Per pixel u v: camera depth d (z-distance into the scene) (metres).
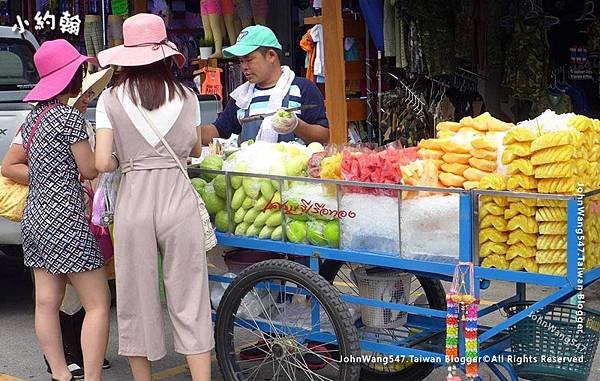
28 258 4.53
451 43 8.05
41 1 10.81
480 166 3.79
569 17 8.47
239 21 9.45
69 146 4.38
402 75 8.38
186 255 4.16
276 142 5.14
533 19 8.05
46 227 4.37
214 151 5.05
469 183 3.79
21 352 5.57
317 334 4.28
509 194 3.59
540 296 6.25
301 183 4.18
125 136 4.12
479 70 8.45
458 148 3.83
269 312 4.44
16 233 5.82
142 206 4.12
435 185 3.90
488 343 4.14
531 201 3.59
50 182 4.37
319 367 4.76
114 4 9.89
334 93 8.23
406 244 3.88
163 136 4.12
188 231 4.14
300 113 5.25
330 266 4.87
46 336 4.64
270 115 5.05
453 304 3.72
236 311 4.38
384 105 8.21
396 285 4.42
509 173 3.67
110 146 4.15
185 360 5.32
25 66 7.14
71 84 4.48
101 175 4.37
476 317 3.71
